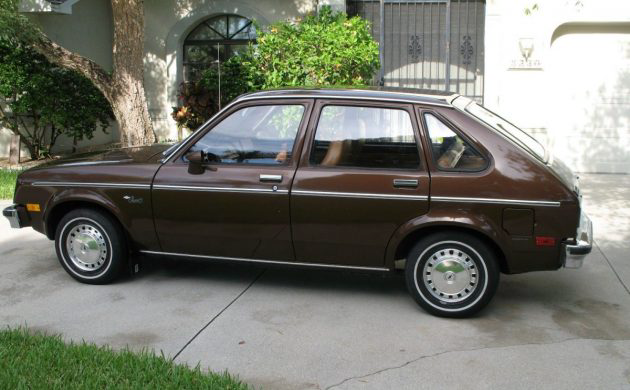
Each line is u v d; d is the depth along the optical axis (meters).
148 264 6.23
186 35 13.89
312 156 5.10
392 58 11.99
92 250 5.57
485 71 11.36
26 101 11.51
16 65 11.33
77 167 5.59
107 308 5.12
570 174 5.12
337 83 9.58
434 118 4.94
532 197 4.70
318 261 5.18
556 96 11.27
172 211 5.33
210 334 4.64
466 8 11.69
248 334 4.64
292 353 4.33
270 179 5.09
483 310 5.15
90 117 12.34
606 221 7.93
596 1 10.77
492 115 5.61
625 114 11.18
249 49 10.70
